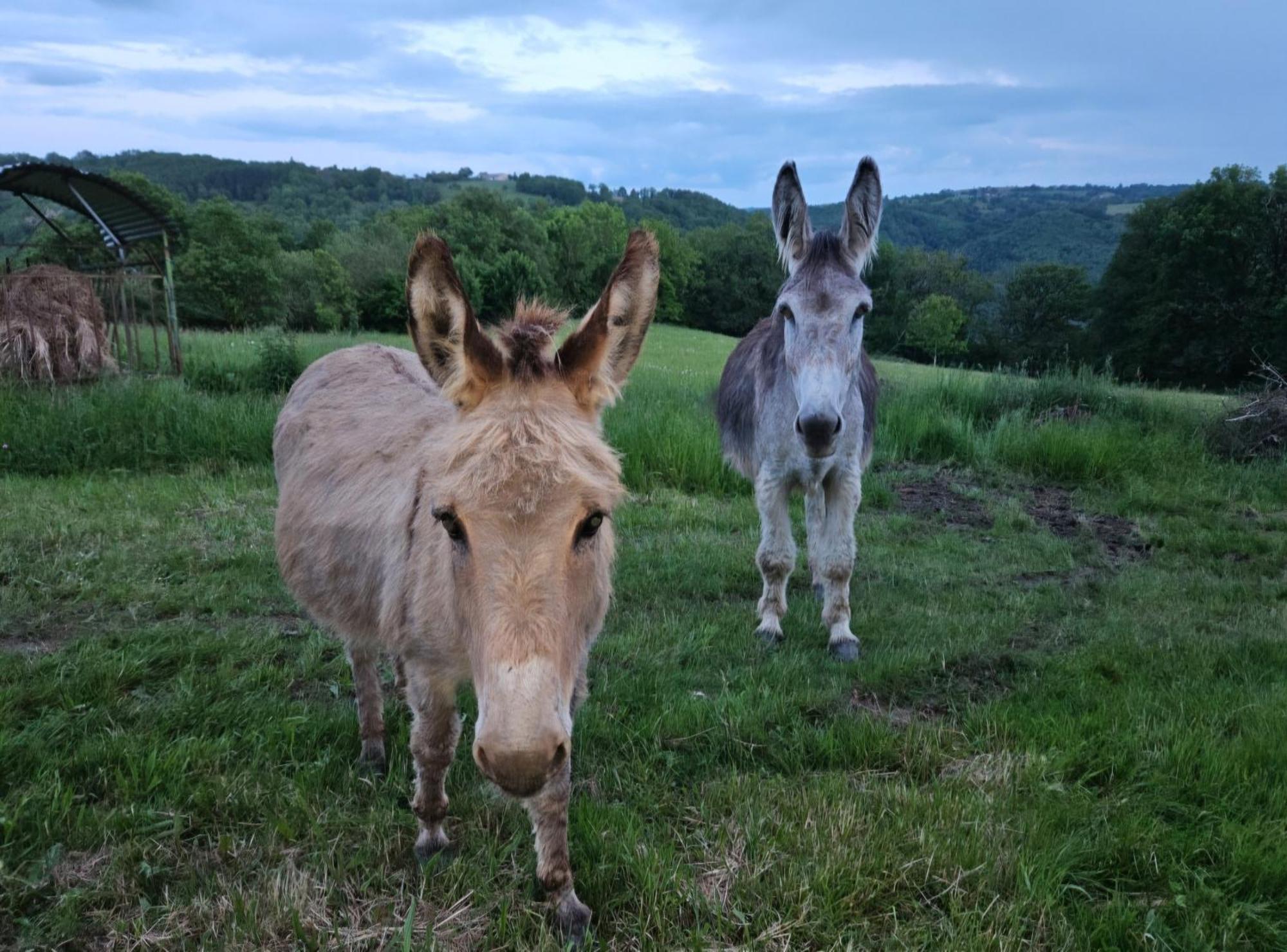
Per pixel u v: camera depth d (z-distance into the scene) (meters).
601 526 2.37
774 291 79.75
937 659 4.93
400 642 2.73
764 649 5.15
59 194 14.02
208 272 38.81
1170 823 3.30
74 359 11.43
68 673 4.16
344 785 3.42
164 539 6.36
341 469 3.40
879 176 4.90
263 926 2.60
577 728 3.91
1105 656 4.92
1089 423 11.72
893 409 11.61
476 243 59.34
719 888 2.86
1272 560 7.21
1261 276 42.69
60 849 2.87
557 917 2.72
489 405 2.19
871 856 2.96
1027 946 2.62
